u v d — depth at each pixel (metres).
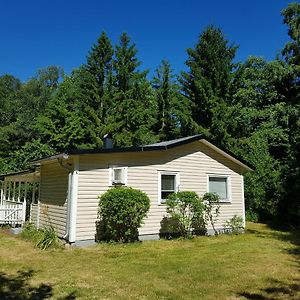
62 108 29.38
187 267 7.98
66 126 28.39
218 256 9.35
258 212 19.09
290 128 23.06
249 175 19.00
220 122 26.38
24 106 37.16
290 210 16.69
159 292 6.03
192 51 29.45
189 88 29.31
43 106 37.78
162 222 12.84
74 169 11.05
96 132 28.81
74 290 6.13
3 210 15.21
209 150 14.70
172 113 30.34
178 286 6.42
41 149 25.30
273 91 26.55
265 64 27.53
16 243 11.26
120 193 10.81
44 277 7.07
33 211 14.99
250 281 6.77
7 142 30.64
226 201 14.95
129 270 7.69
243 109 26.00
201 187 14.20
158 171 12.99
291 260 8.82
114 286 6.41
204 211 13.92
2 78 45.22
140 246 10.92
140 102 31.39
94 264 8.30
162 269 7.79
